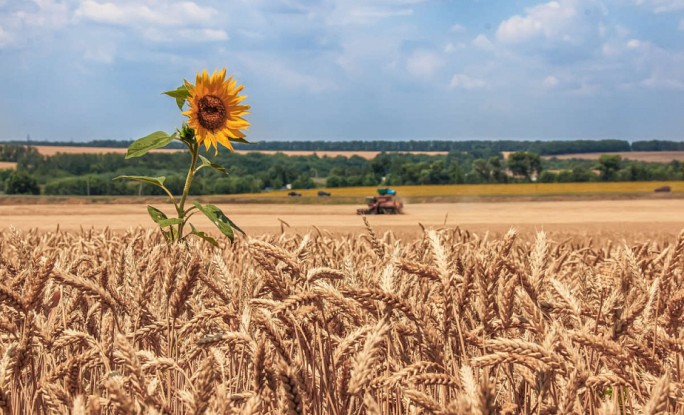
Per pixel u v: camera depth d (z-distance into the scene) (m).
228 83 5.76
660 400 1.67
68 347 3.07
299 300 2.24
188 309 3.28
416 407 2.12
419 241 4.73
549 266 4.01
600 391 2.47
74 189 140.38
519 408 2.34
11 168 160.50
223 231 5.32
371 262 4.54
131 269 3.12
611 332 2.41
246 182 146.75
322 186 166.88
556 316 2.65
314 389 2.25
